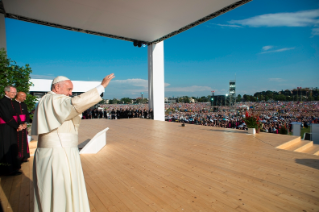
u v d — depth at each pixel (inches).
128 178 127.2
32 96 206.8
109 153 188.5
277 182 117.5
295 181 118.5
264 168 141.6
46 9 331.0
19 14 347.6
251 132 273.6
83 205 63.0
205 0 306.2
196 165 150.7
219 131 302.7
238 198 98.7
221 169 141.1
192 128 343.0
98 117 654.5
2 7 316.2
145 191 108.1
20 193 107.5
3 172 126.8
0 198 102.0
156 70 540.7
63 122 59.1
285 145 216.1
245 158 166.2
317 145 244.5
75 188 59.3
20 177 129.3
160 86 548.4
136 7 329.4
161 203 94.8
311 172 132.8
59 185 56.3
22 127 134.5
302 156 170.6
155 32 454.9
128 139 254.8
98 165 154.1
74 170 60.2
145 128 351.6
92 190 110.3
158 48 543.8
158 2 310.7
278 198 98.2
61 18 371.2
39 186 56.7
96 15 360.5
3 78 183.0
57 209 55.3
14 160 130.7
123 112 595.8
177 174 133.0
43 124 56.9
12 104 136.2
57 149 58.2
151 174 133.6
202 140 241.4
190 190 108.7
